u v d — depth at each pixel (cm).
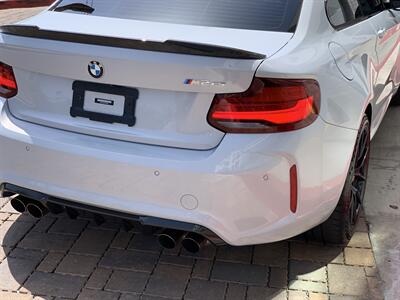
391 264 322
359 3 373
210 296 298
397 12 446
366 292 300
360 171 360
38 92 291
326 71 279
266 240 272
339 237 330
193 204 261
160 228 281
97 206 280
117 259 327
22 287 304
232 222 262
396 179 423
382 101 419
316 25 299
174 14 302
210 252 333
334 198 298
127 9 312
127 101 268
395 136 502
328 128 278
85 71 270
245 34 283
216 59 247
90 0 326
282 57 260
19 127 295
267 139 253
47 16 322
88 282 308
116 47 259
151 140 267
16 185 300
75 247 337
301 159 263
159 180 262
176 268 320
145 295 298
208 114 256
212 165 254
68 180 283
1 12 1036
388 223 364
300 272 316
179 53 251
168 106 262
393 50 435
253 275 314
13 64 293
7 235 347
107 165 270
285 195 265
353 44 325
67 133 284
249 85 249
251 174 254
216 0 305
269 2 302
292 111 255
